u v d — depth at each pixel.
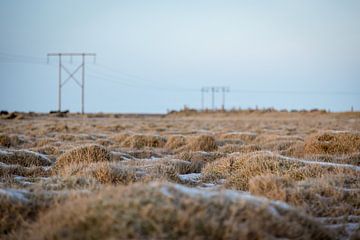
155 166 13.47
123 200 6.16
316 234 7.00
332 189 9.73
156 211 5.83
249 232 5.90
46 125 43.09
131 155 19.58
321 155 16.73
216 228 5.73
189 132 35.81
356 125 47.09
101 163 12.38
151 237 5.48
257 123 57.22
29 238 6.30
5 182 11.42
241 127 45.97
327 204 9.12
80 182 10.02
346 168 12.66
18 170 13.96
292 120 68.06
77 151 15.67
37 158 16.44
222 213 6.11
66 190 8.84
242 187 11.68
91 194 7.84
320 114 81.19
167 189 6.73
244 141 27.17
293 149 20.11
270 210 6.79
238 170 13.07
